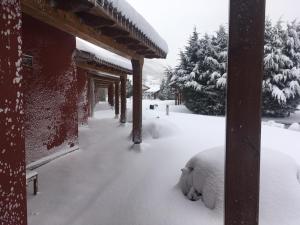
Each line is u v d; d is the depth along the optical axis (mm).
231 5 1868
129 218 2969
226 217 1986
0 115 1537
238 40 1867
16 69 1658
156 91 45188
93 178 4285
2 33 1535
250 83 1873
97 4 2688
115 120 12727
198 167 3223
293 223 2539
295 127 10797
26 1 2559
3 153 1563
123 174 4488
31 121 4535
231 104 1911
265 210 2670
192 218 2781
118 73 10672
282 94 17391
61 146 5578
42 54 4770
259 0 1832
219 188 2883
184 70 21109
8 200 1603
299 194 2775
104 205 3322
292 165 3123
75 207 3260
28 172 3570
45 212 3113
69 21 3338
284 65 18109
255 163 1911
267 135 7395
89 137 7988
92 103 14414
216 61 19391
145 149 6082
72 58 5922
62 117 5578
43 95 4848
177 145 6117
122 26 3525
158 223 2809
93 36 3951
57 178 4230
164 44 6219
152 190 3650
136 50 5543
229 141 1937
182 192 3402
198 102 20203
